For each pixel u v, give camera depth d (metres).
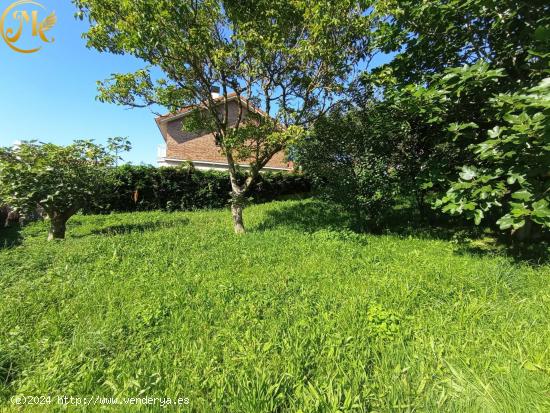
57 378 1.94
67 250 4.73
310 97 6.50
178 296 3.10
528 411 1.67
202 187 12.32
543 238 5.03
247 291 3.26
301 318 2.64
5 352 2.14
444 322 2.52
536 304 2.79
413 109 4.59
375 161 6.04
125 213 10.73
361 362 2.04
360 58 6.03
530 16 4.25
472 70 3.86
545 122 3.00
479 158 4.13
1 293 3.28
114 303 3.04
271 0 5.43
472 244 5.15
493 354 2.15
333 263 4.09
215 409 1.71
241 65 6.04
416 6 5.05
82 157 6.61
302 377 1.93
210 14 5.81
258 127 6.40
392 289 3.15
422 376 1.96
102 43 5.39
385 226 6.77
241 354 2.17
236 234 6.03
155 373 1.95
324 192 6.56
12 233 7.25
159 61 5.80
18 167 5.77
